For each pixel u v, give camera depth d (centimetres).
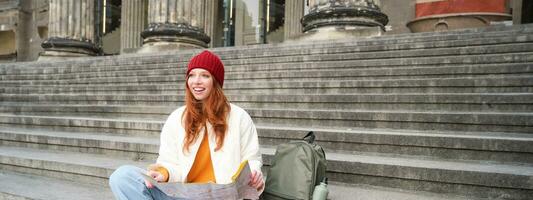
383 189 346
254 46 986
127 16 2195
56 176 432
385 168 346
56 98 835
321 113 507
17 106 803
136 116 678
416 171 334
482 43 659
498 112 451
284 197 288
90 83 956
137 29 2192
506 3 1473
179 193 221
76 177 418
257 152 250
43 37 2673
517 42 631
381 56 711
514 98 454
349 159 372
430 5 1555
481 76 559
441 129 443
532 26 716
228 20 2306
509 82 504
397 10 1730
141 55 1131
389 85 578
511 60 574
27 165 454
